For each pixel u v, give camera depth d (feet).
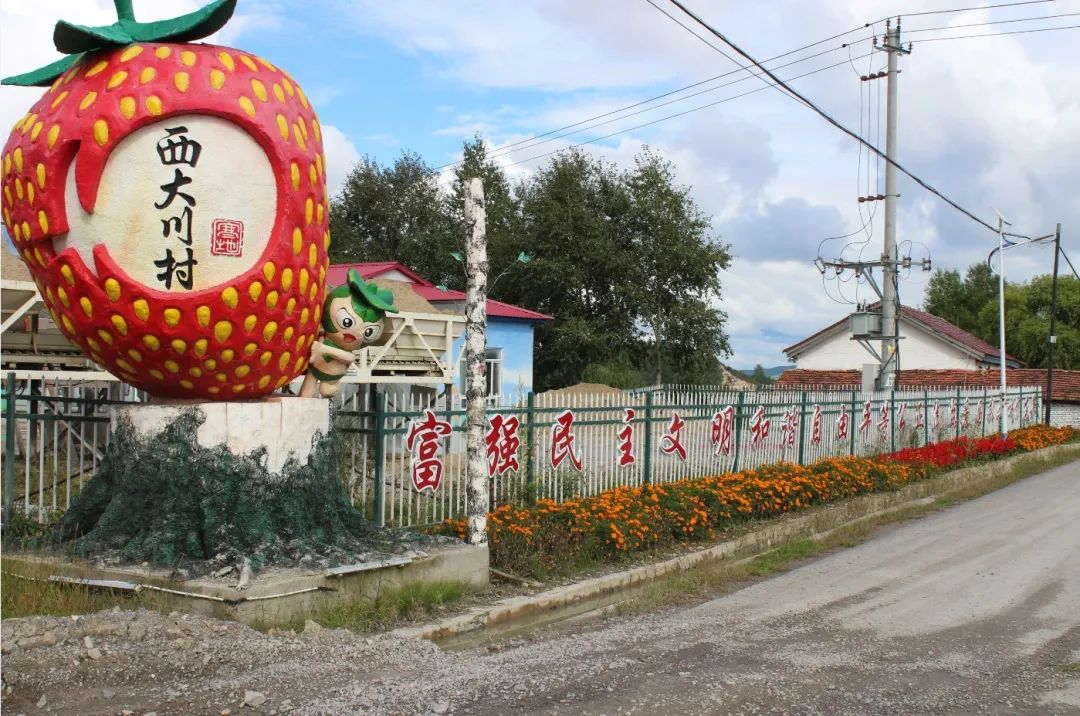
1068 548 36.06
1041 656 21.22
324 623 22.62
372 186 137.90
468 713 15.94
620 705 16.63
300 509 25.07
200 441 23.71
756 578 31.37
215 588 21.83
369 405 32.55
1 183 23.22
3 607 20.88
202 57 22.58
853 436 64.95
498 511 33.35
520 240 112.98
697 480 44.32
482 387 29.07
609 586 30.63
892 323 76.43
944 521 43.98
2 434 33.17
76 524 25.44
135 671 17.03
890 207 75.51
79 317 22.41
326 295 26.45
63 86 22.66
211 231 22.30
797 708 17.06
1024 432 91.76
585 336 106.01
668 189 112.98
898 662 20.43
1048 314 165.78
